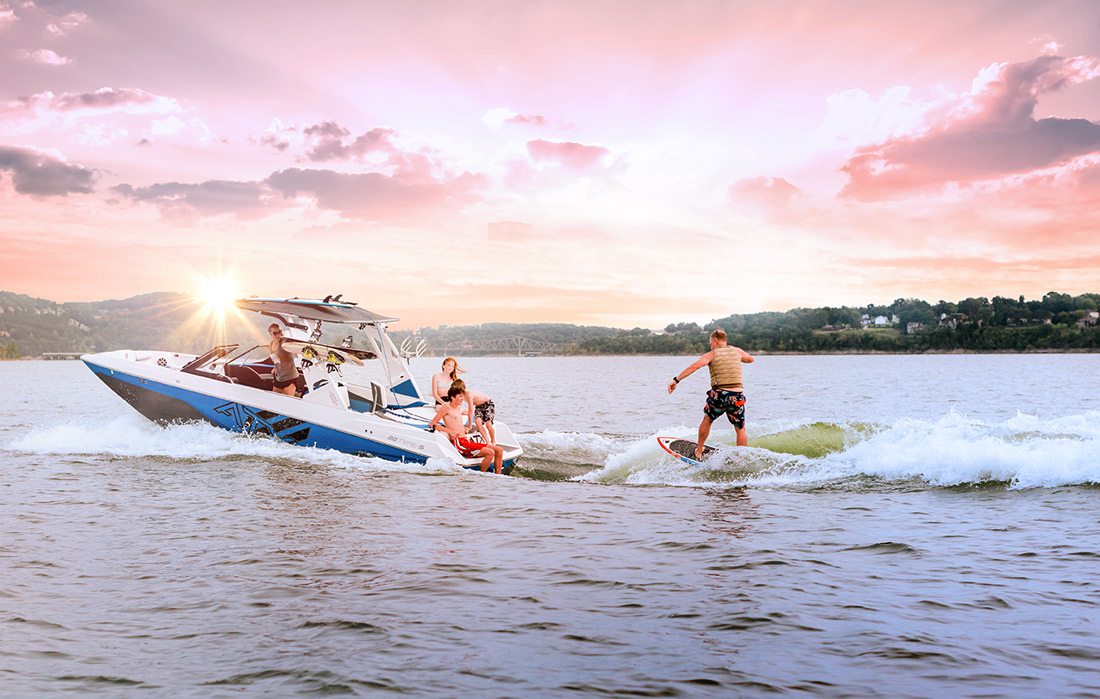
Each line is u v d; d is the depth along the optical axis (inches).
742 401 477.4
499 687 173.8
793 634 205.2
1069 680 173.3
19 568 271.1
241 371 586.6
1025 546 295.0
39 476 462.3
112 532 326.6
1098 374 2970.0
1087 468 410.3
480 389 2012.8
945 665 182.9
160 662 188.7
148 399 578.9
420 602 233.8
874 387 2079.2
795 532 325.7
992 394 1690.5
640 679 177.6
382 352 605.9
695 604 231.1
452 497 409.1
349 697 169.2
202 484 440.1
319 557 286.5
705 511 373.4
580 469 530.6
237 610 226.8
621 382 2559.1
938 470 432.5
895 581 252.8
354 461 514.9
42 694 171.0
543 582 254.4
